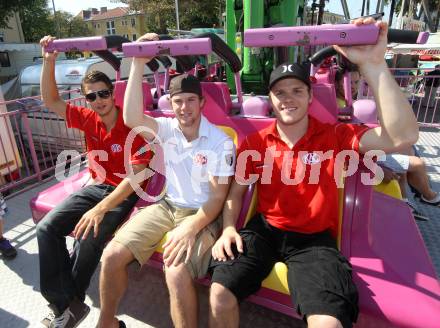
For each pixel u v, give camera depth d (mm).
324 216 1817
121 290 1917
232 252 1796
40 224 2158
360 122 2254
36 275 2709
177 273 1759
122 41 2381
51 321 2105
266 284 1783
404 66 11820
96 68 5957
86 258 2104
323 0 5188
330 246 1768
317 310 1446
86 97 2229
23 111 4250
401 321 1576
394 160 3055
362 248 1949
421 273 1845
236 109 2674
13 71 18734
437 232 3068
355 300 1520
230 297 1628
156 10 20234
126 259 1878
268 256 1825
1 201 2904
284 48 3592
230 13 4188
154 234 2006
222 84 2471
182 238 1854
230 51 2379
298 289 1565
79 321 2125
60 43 2326
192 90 1945
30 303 2428
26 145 5750
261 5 3523
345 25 1569
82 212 2268
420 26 12047
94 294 2486
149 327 2178
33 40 28828
